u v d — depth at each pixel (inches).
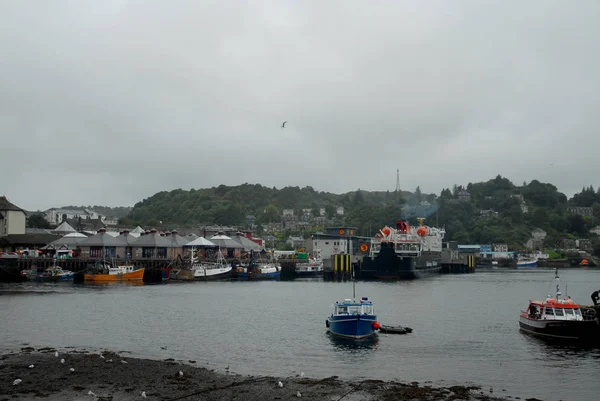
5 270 4955.7
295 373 1633.9
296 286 4955.7
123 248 5964.6
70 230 7662.4
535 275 7401.6
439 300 3686.0
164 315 2805.1
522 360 1818.4
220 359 1815.9
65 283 4864.7
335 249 7775.6
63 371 1590.8
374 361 1800.0
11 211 6476.4
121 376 1544.0
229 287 4768.7
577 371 1673.2
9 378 1509.6
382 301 3614.7
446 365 1748.3
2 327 2377.0
